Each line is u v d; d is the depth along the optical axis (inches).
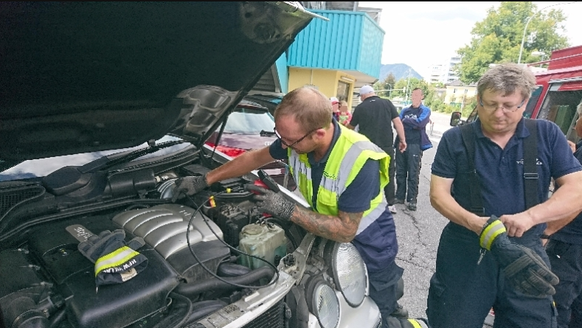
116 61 45.7
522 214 58.4
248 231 58.8
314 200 65.6
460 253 69.1
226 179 76.4
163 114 64.1
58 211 59.1
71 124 54.9
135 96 55.7
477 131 64.8
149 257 48.9
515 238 63.5
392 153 173.5
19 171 64.3
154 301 44.0
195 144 81.0
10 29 34.8
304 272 58.7
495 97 57.4
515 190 63.1
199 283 48.6
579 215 76.7
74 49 40.8
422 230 165.0
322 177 61.9
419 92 188.2
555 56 148.9
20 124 49.4
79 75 45.6
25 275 46.2
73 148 59.9
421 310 104.0
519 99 56.9
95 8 35.4
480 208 65.4
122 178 67.1
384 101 170.4
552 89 142.3
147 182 69.3
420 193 234.1
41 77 43.3
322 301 56.4
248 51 51.1
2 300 42.0
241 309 46.4
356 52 401.7
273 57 55.1
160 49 45.6
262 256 57.2
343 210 59.1
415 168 189.8
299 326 53.0
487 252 65.6
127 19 38.3
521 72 57.0
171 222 57.6
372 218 67.2
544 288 52.7
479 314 68.6
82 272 45.1
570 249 79.2
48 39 37.9
